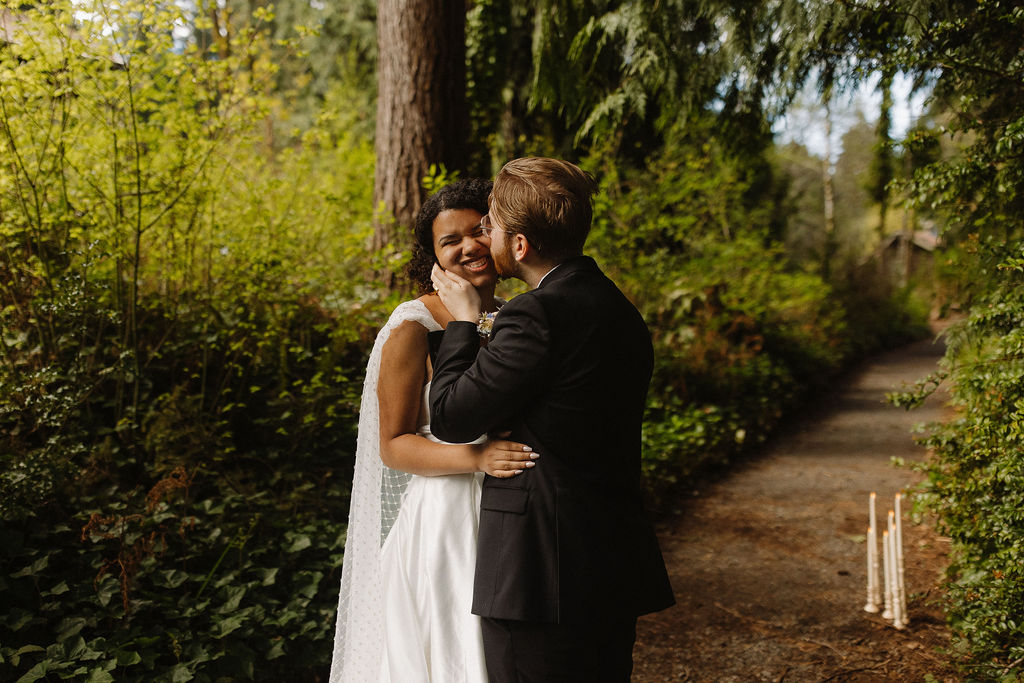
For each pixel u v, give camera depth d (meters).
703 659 3.15
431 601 1.74
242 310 3.88
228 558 3.07
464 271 1.88
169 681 2.37
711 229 9.23
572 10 5.27
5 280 3.35
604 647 1.60
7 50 3.18
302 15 9.84
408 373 1.79
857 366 13.17
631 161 7.97
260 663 2.66
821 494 5.45
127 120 3.65
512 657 1.56
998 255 2.68
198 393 3.99
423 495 1.81
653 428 5.94
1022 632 2.49
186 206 3.88
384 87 5.41
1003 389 2.57
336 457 3.98
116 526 2.89
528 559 1.54
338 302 4.30
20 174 3.42
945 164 2.75
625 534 1.61
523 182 1.63
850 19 3.64
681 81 4.82
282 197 4.63
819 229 20.98
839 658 3.09
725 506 5.20
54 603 2.53
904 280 22.62
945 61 2.73
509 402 1.54
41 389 2.96
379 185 5.42
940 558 4.06
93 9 3.16
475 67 7.27
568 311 1.56
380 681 1.87
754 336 8.88
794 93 4.30
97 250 3.35
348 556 2.00
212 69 3.76
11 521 2.80
